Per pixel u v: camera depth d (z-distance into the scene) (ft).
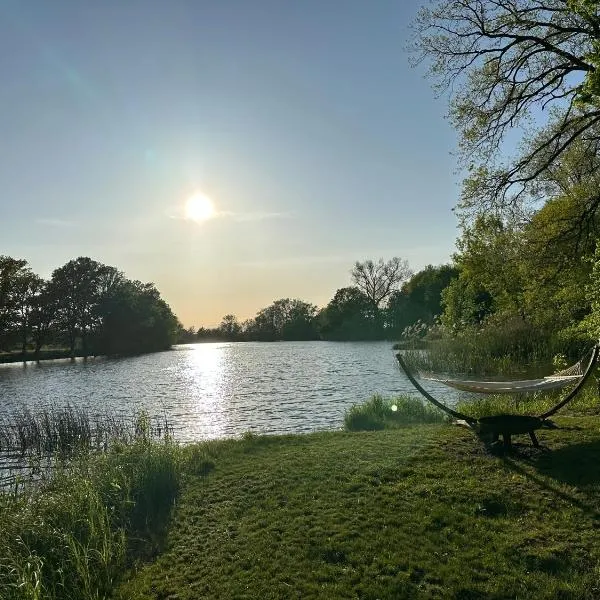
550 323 82.28
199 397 89.40
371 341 304.50
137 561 21.99
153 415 71.31
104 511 24.85
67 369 179.73
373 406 52.80
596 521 21.03
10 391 114.11
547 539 20.12
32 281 258.78
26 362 238.89
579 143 59.06
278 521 23.79
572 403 44.24
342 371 122.93
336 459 31.91
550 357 77.46
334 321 350.23
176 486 30.25
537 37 50.29
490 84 53.67
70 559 20.94
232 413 70.13
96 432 56.90
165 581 19.93
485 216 58.13
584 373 32.09
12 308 241.96
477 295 135.85
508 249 69.36
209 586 19.17
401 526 22.11
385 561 19.48
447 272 258.57
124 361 218.38
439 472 27.66
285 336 426.51
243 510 25.84
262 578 19.27
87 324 279.69
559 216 64.49
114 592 19.60
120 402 87.25
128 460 32.53
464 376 74.13
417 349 95.40
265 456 35.40
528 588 17.26
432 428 39.06
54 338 274.36
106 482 28.68
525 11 50.37
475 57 53.26
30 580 18.57
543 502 23.11
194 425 62.49
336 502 25.14
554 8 49.37
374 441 35.91
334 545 20.94
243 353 250.98
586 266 61.31
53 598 18.85
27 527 23.22
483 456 29.81
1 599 18.17
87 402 89.10
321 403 73.92
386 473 28.22
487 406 45.73
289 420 62.44
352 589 17.98
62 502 25.88
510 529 21.11
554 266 63.72
